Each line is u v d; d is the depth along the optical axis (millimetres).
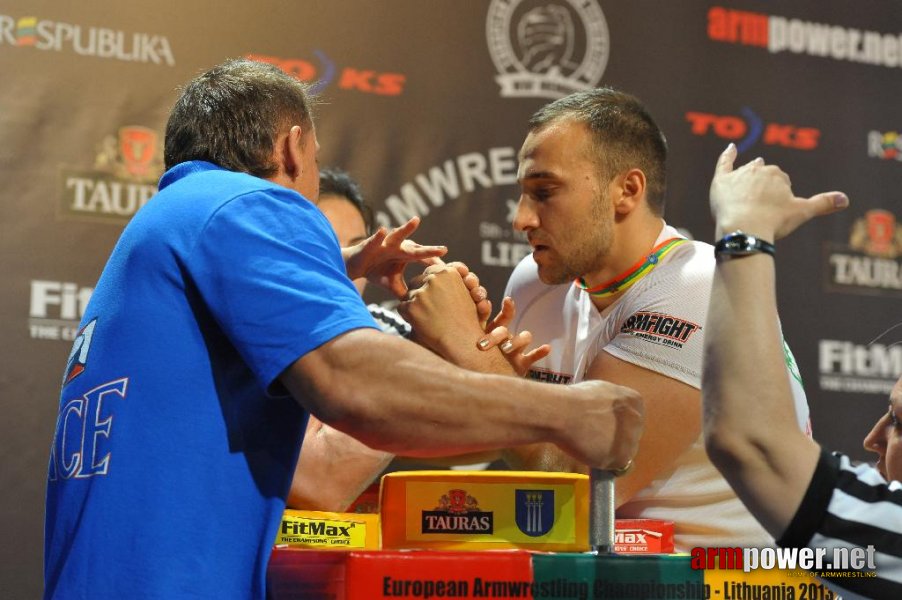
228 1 3406
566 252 1727
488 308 1664
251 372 1169
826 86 3908
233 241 1149
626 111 1771
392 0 3557
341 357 1088
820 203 1097
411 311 1624
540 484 1137
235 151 1336
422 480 1131
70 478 1168
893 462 1281
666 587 1049
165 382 1142
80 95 3256
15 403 3115
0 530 3076
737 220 1071
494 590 1023
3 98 3195
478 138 3586
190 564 1090
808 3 3922
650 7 3783
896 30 4004
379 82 3523
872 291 3834
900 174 3930
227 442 1140
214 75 1389
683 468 1678
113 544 1095
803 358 3738
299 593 1083
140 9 3326
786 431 1027
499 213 3576
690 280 1715
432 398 1092
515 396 1113
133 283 1190
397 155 3518
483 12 3635
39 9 3242
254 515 1138
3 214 3162
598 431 1141
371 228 2562
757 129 3828
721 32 3834
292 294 1110
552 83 3666
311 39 3475
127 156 3275
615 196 1740
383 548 1128
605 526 1143
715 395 1045
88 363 1203
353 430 1104
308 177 1397
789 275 3766
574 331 1859
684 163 3746
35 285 3162
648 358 1666
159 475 1109
